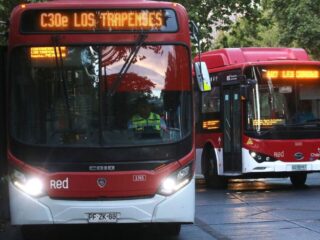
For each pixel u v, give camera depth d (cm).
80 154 1510
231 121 3038
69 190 1496
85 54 1560
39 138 1530
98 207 1488
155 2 1588
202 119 3353
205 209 2327
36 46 1559
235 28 4225
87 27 1566
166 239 1775
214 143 3195
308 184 3369
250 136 2883
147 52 1574
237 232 1844
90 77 1552
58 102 1545
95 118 1538
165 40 1577
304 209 2273
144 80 1563
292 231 1842
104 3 1576
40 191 1498
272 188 3139
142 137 1537
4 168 1894
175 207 1517
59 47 1556
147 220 1504
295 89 2920
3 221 1973
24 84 1552
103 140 1525
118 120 1543
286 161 2884
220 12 4012
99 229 1977
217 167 3148
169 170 1522
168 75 1573
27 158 1516
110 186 1502
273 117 2894
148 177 1511
